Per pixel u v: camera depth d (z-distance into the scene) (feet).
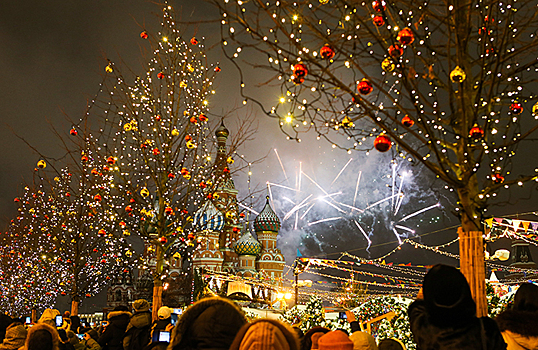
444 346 10.21
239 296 106.32
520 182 19.47
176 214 51.75
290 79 17.11
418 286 60.08
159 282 49.73
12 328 22.04
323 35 17.19
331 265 63.21
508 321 12.89
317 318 44.52
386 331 32.37
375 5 17.54
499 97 20.26
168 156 50.03
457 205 20.72
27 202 84.12
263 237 231.91
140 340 25.36
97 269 77.71
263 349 6.26
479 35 19.33
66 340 28.02
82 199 69.56
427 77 21.39
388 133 17.21
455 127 20.27
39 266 103.86
